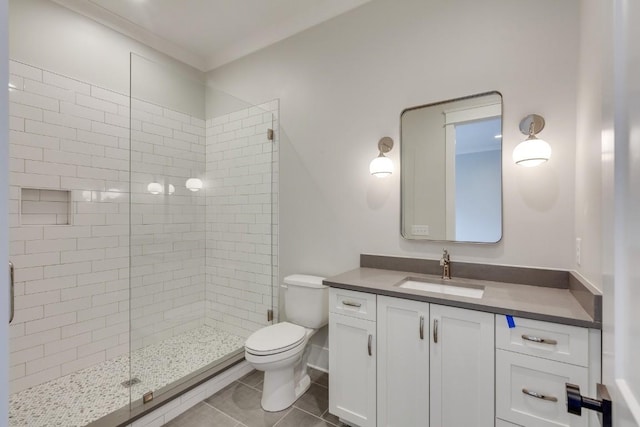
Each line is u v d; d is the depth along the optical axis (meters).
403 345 1.53
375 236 2.18
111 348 2.45
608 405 0.52
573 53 1.56
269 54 2.71
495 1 1.76
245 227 2.82
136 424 1.70
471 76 1.83
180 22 2.59
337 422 1.82
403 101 2.06
